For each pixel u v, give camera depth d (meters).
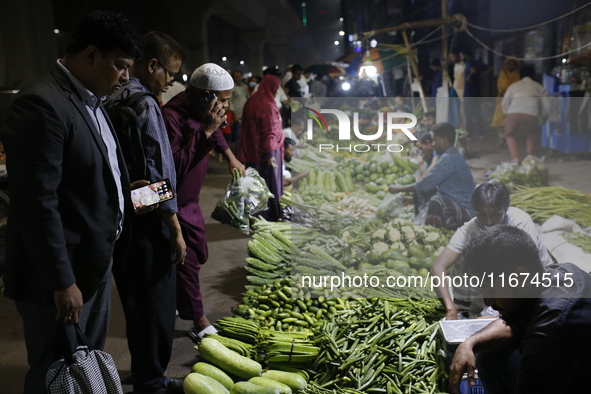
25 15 11.68
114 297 4.21
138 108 2.55
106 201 2.14
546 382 1.94
